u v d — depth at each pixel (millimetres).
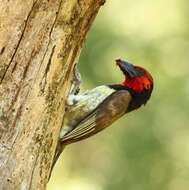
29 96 8664
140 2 19125
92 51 18688
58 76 8820
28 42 8648
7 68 8594
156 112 19547
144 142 19625
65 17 8742
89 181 19875
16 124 8609
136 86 10781
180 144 19672
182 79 19328
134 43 18938
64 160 20031
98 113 10141
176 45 19156
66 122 9781
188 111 19453
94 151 20000
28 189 8719
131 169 19656
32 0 8625
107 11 19078
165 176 19625
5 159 8555
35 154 8750
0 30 8594
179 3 19156
